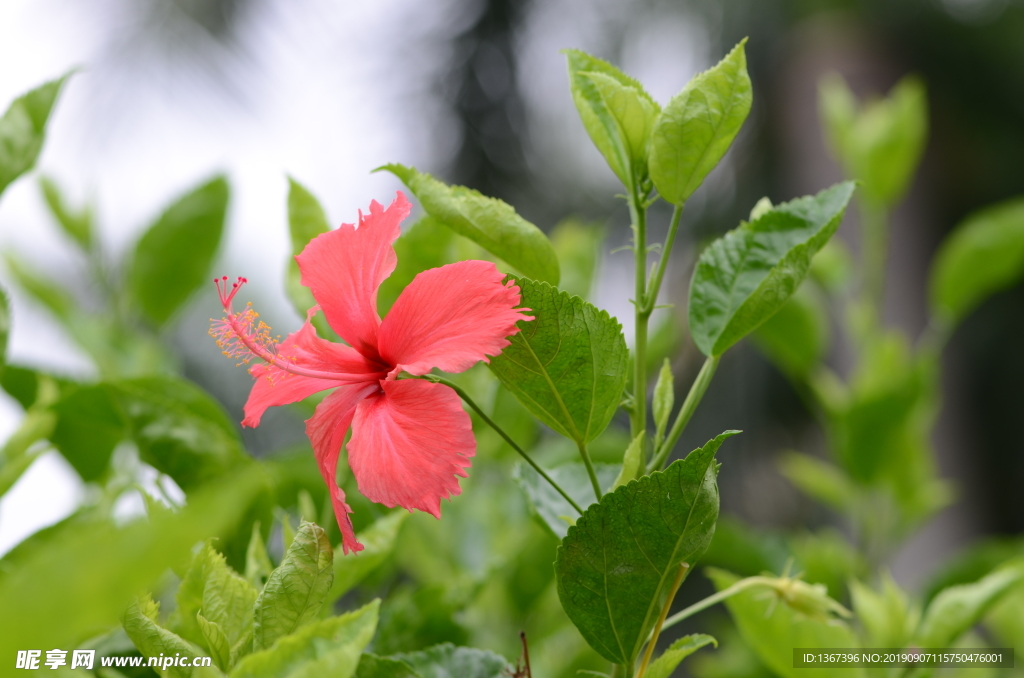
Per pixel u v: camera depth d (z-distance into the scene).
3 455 1.06
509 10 2.03
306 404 1.11
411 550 1.25
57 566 0.78
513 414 1.24
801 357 1.50
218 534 0.97
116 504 1.11
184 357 2.01
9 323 1.03
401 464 0.88
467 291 0.89
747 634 1.04
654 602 0.90
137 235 1.37
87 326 1.41
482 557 1.26
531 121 2.08
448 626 1.02
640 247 0.95
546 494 0.99
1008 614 1.31
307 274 0.92
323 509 1.09
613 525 0.89
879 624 1.10
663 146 0.93
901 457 1.49
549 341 0.91
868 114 1.62
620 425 1.88
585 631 0.90
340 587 0.96
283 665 0.83
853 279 1.67
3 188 1.03
